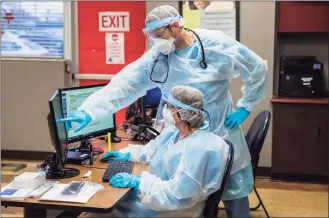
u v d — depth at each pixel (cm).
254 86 255
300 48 438
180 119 204
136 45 455
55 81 464
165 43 232
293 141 406
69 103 246
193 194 190
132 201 211
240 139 258
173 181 192
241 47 248
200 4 411
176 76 245
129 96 248
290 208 347
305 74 407
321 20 405
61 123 220
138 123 317
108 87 242
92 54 465
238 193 259
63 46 470
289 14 409
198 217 202
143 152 241
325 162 404
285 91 410
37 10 467
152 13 231
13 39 474
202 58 244
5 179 266
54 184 201
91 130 266
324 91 428
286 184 407
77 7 460
